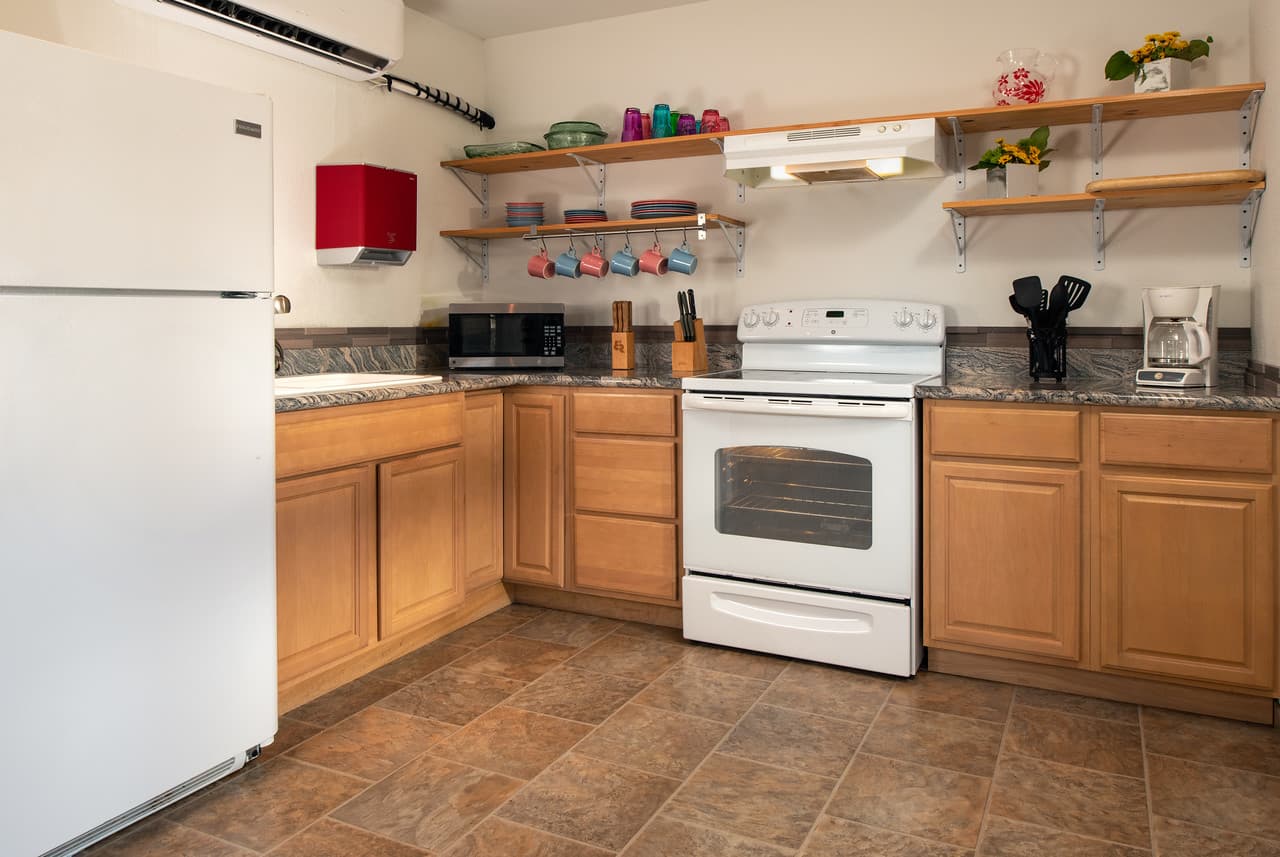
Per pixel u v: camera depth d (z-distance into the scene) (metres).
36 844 1.72
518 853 1.87
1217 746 2.31
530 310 3.64
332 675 2.70
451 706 2.59
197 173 1.94
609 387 3.20
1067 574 2.56
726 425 2.96
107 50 2.60
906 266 3.34
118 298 1.81
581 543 3.30
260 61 3.05
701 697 2.64
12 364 1.65
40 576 1.71
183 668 1.98
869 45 3.35
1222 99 2.75
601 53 3.82
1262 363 2.65
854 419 2.76
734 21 3.56
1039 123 3.05
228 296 2.04
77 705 1.78
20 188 1.64
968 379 3.08
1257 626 2.36
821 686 2.72
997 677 2.74
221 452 2.03
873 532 2.76
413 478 2.87
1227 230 2.90
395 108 3.60
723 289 3.65
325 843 1.90
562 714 2.53
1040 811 2.01
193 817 2.00
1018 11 3.13
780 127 3.08
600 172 3.83
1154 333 2.74
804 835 1.93
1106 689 2.60
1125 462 2.45
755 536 2.96
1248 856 1.83
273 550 2.16
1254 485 2.33
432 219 3.80
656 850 1.88
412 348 3.72
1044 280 3.15
